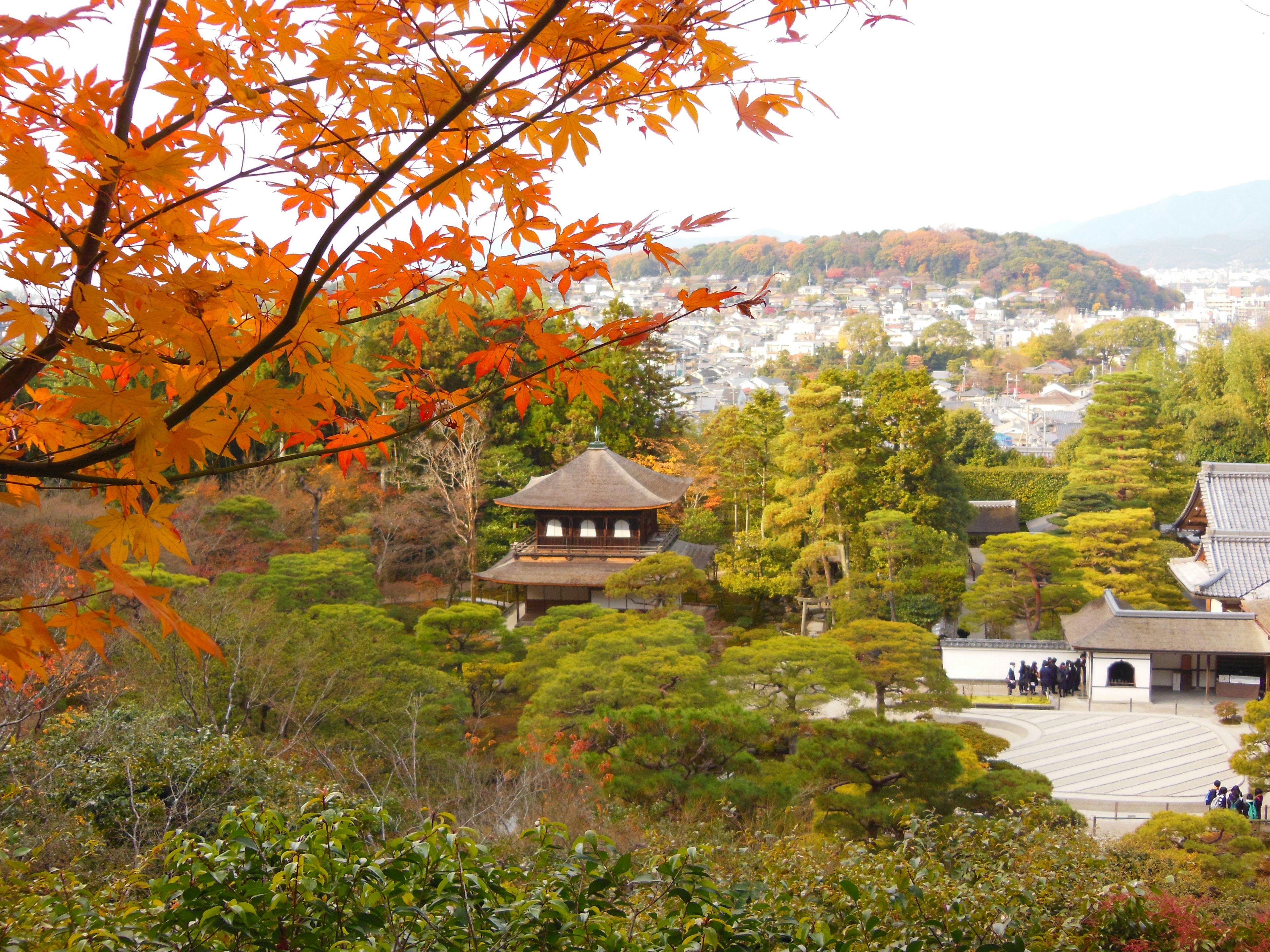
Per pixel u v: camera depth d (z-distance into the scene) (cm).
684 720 1441
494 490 3662
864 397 3588
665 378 4491
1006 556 2998
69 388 181
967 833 748
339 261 201
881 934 453
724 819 1269
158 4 195
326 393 226
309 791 1022
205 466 211
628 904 382
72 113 195
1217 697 2767
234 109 209
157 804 971
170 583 1822
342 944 327
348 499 3369
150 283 181
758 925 376
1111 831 1916
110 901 479
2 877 491
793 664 1895
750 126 207
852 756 1478
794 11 203
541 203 235
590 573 3127
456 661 2120
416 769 1337
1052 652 2905
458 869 353
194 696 1373
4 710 1070
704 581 3142
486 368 265
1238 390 4853
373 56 210
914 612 2998
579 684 1719
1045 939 510
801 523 3306
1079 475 4475
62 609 216
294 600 2403
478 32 204
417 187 235
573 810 1184
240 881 352
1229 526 3269
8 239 179
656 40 203
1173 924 583
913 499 3328
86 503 1995
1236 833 1570
